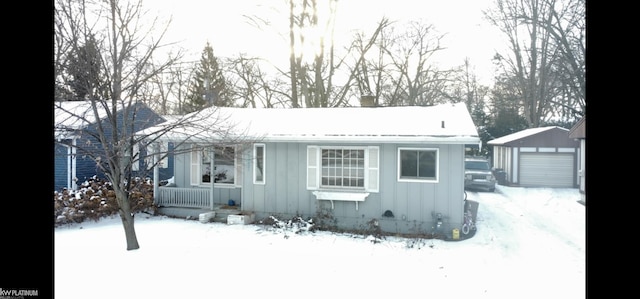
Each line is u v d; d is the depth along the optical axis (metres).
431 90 25.50
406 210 9.04
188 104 10.56
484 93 28.36
